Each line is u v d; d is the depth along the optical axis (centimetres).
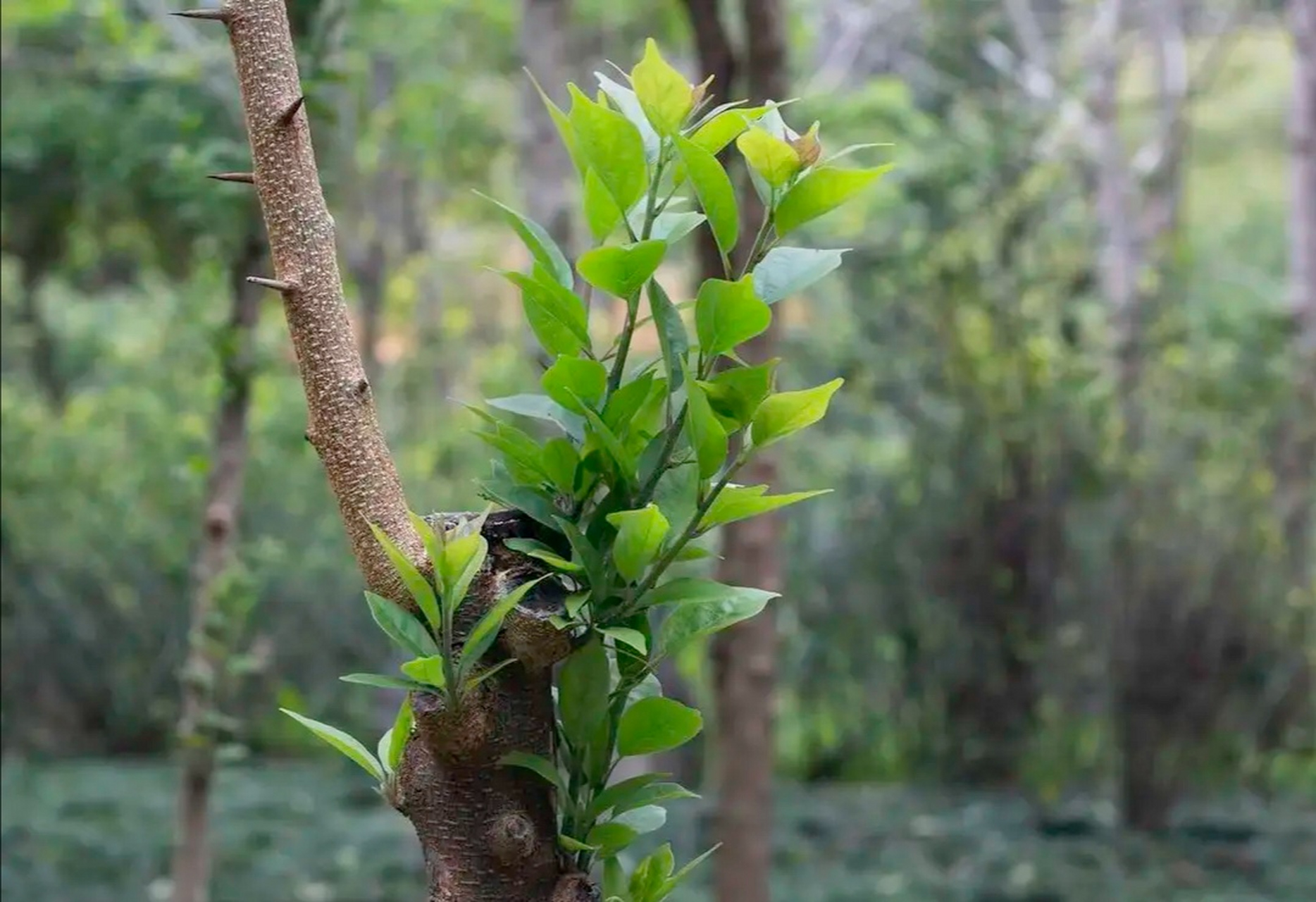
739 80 338
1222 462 642
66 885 507
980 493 663
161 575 801
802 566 704
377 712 768
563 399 103
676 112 100
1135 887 512
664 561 99
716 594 100
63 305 898
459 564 93
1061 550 655
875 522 687
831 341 723
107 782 720
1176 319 704
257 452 739
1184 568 607
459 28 769
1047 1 884
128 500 796
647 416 108
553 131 491
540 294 102
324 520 770
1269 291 903
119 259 744
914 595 678
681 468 105
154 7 379
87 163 445
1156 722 605
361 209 761
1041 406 654
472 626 98
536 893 101
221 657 307
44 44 454
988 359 669
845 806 665
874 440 756
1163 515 616
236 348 311
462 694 94
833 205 100
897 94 674
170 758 796
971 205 688
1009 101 756
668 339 100
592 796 105
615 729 106
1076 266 704
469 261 962
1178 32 880
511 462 105
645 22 773
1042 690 669
